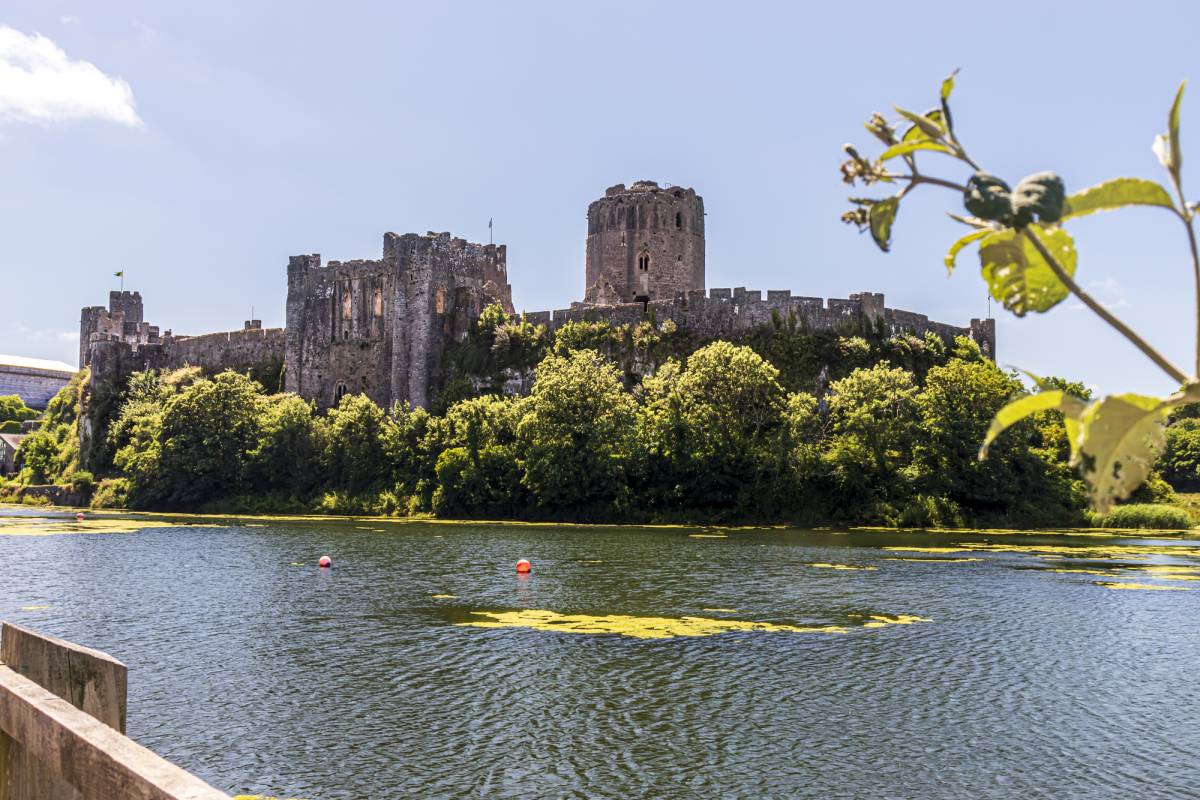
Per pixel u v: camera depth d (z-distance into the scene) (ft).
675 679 90.02
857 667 94.73
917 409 291.38
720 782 65.31
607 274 425.69
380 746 71.87
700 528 269.85
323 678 89.71
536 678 89.97
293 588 142.82
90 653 26.91
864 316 369.09
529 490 306.55
